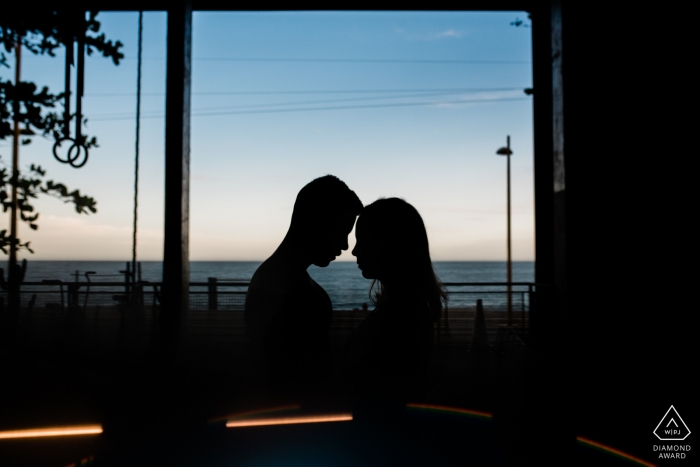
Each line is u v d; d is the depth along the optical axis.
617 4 6.48
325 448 1.71
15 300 6.62
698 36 6.29
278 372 1.91
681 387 5.67
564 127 6.58
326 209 2.10
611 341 6.32
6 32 3.80
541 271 8.68
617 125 6.51
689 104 6.37
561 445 4.18
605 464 3.96
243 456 1.95
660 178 6.43
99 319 6.96
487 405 5.21
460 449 3.89
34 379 5.38
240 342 6.36
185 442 3.42
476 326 7.84
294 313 1.97
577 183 6.54
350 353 1.77
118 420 4.27
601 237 6.48
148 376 5.46
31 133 3.89
